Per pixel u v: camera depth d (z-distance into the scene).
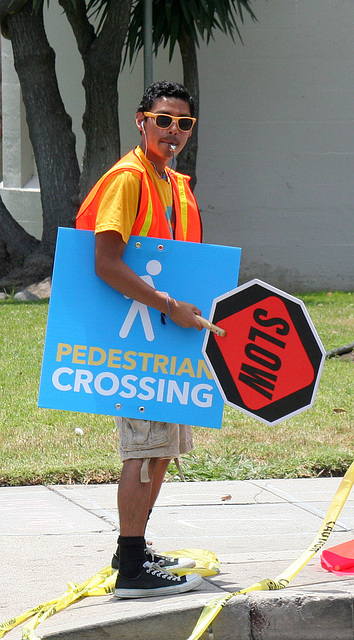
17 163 65.12
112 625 12.80
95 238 13.74
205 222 63.25
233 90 62.06
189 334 13.88
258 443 25.34
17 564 15.95
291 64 61.50
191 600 13.48
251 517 19.48
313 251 62.75
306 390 13.38
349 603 13.73
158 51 62.31
